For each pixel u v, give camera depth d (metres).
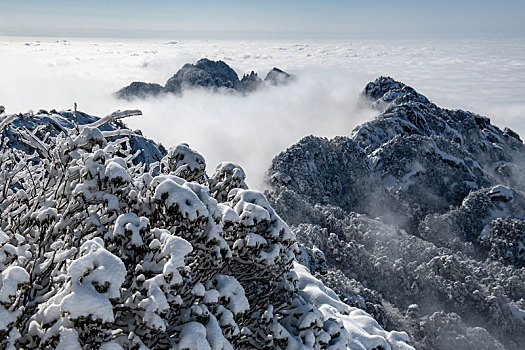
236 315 6.29
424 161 138.88
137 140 30.50
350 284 56.25
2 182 5.95
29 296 4.97
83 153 6.06
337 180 129.88
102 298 4.21
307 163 128.00
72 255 5.52
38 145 6.05
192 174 8.32
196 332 5.34
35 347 4.41
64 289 4.43
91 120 33.69
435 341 56.78
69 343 4.16
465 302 69.88
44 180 6.07
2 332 3.85
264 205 7.90
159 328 4.87
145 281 5.12
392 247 81.62
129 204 6.15
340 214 96.62
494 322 68.38
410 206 127.56
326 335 7.68
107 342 4.45
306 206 89.88
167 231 5.80
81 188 5.57
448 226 113.06
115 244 5.55
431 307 67.75
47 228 5.45
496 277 84.62
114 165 5.79
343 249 72.50
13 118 6.02
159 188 6.10
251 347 7.32
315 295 10.40
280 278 8.19
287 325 7.72
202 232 6.22
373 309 52.88
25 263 5.03
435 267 75.06
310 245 69.88
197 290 5.68
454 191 133.12
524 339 67.38
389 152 145.12
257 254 7.31
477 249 110.38
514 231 107.44
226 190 8.80
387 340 10.41
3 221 5.64
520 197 120.38
